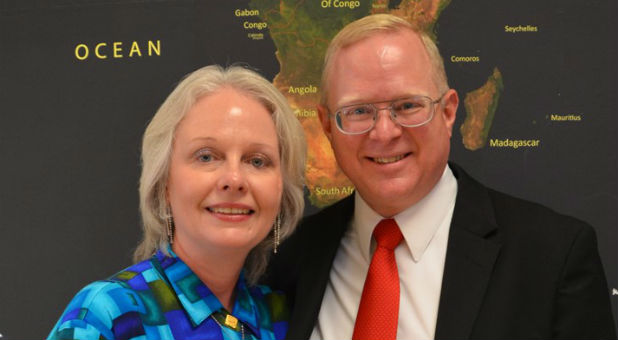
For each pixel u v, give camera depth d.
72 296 2.08
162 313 1.45
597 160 2.04
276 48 2.07
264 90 1.53
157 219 1.57
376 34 1.56
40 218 2.09
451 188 1.68
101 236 2.09
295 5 2.06
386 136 1.51
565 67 2.04
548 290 1.44
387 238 1.64
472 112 2.05
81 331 1.34
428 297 1.56
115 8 2.08
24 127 2.09
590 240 1.51
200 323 1.48
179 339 1.43
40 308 2.08
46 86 2.09
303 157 1.63
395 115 1.53
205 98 1.49
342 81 1.57
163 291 1.49
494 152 2.06
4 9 2.09
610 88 2.03
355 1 2.05
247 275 1.76
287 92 2.07
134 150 2.08
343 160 1.61
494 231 1.56
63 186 2.09
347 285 1.68
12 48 2.09
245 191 1.45
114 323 1.39
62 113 2.09
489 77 2.05
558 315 1.44
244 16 2.07
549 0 2.04
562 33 2.04
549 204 2.05
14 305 2.08
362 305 1.58
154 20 2.08
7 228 2.09
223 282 1.57
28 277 2.08
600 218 2.03
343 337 1.61
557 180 2.04
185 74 2.08
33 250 2.08
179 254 1.57
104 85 2.09
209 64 2.07
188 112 1.49
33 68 2.09
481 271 1.49
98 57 2.08
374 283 1.58
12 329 2.08
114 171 2.09
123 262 2.08
